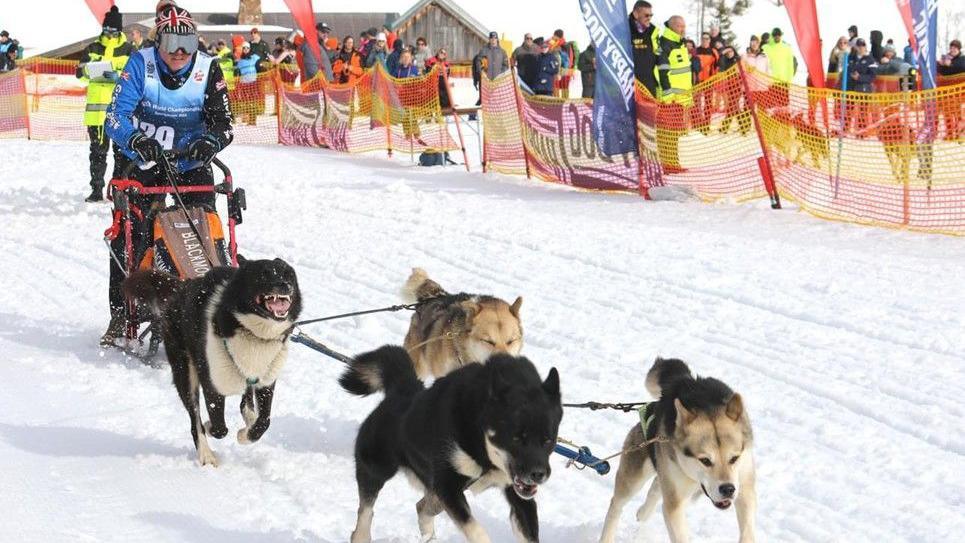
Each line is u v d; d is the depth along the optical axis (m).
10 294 10.08
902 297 8.73
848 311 8.39
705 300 8.91
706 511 5.16
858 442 5.89
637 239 11.45
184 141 8.10
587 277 9.92
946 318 8.08
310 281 10.43
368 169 18.95
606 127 15.23
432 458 4.42
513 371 4.33
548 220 12.82
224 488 5.43
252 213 14.05
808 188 13.23
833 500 5.19
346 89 22.17
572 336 8.11
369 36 25.84
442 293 7.05
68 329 8.84
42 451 5.91
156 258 7.51
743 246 10.93
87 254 11.83
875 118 12.87
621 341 7.92
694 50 22.16
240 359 5.75
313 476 5.63
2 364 7.79
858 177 13.11
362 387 5.04
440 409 4.39
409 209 13.95
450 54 46.25
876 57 19.02
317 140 23.47
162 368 7.71
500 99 17.62
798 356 7.41
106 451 5.96
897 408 6.36
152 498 5.23
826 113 13.09
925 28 12.27
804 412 6.38
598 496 5.35
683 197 14.16
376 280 10.23
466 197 15.00
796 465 5.63
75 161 20.70
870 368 7.09
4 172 19.09
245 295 5.62
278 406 6.85
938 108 12.12
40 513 4.95
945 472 5.46
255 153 21.88
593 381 7.09
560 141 16.14
